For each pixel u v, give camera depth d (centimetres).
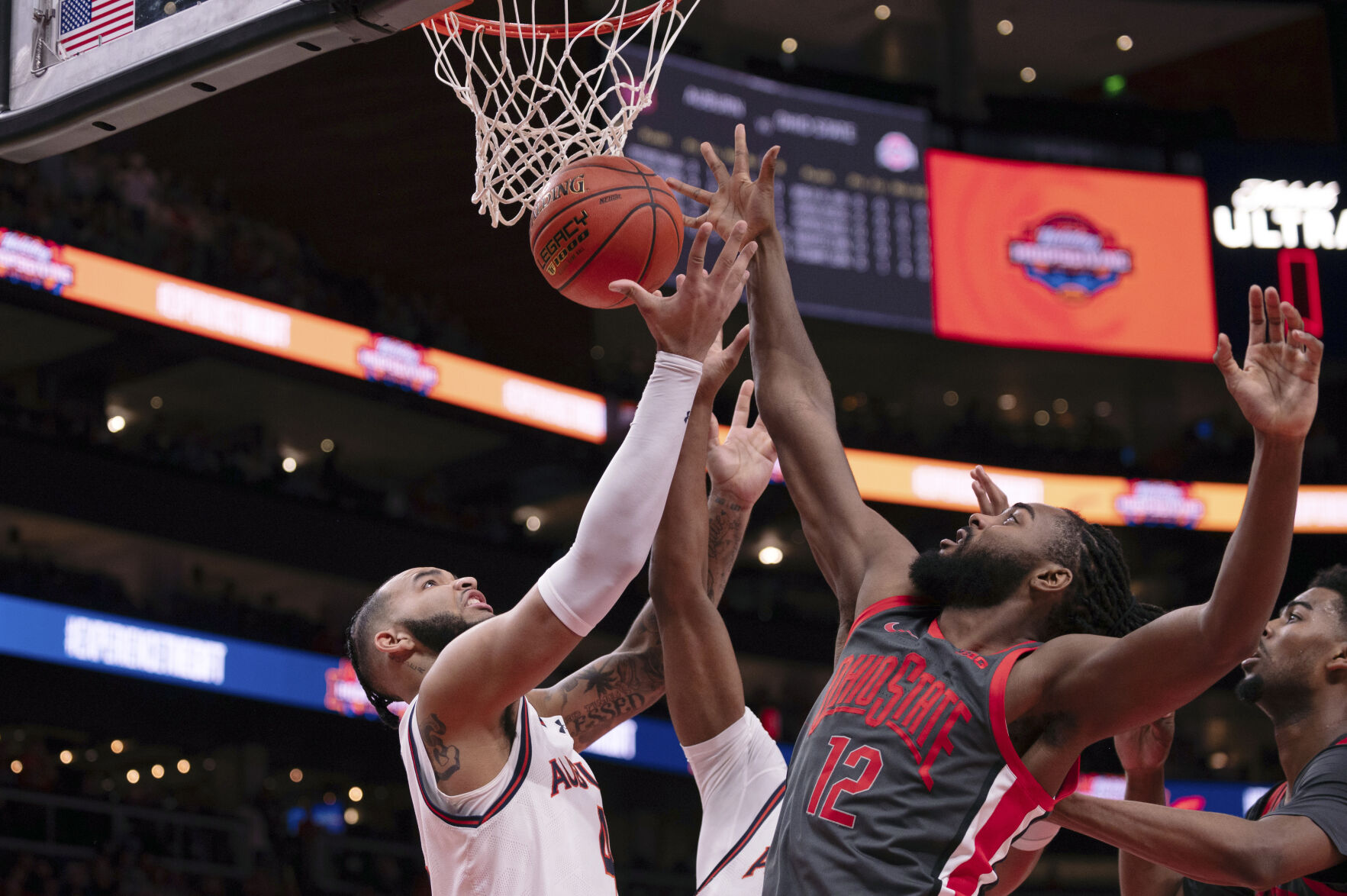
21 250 1141
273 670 1232
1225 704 1661
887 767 205
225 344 1267
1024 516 223
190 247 1273
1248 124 1966
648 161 1483
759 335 270
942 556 223
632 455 223
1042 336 1647
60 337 1276
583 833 241
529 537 1560
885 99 1680
